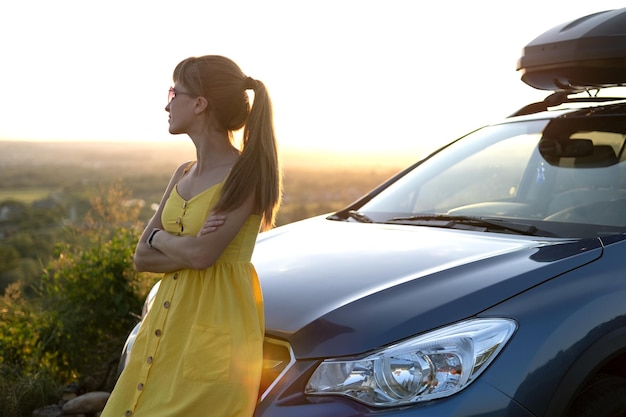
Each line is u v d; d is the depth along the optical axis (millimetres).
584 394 2373
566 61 3373
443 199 3475
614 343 2352
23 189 84812
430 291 2363
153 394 2275
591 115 3438
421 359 2145
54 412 3898
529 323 2264
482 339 2199
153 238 2338
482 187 3438
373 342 2188
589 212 2963
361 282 2525
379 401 2121
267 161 2301
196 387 2201
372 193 3863
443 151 3910
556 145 3363
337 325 2275
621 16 3260
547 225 2947
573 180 3172
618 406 2373
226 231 2252
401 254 2773
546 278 2398
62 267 5039
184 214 2352
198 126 2352
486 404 2129
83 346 4656
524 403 2172
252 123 2307
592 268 2475
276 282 2654
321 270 2703
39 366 4320
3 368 4152
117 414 2324
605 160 3172
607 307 2381
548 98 3875
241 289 2285
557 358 2246
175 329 2289
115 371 4410
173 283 2340
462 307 2268
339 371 2180
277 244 3215
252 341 2248
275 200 2336
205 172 2369
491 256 2596
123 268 4938
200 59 2346
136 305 4949
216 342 2219
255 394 2223
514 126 3725
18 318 4809
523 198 3275
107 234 5500
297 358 2256
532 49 3568
